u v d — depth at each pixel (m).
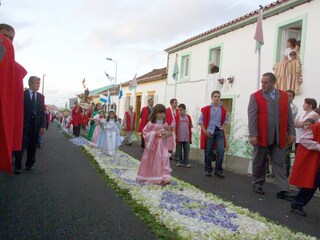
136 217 5.16
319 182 5.81
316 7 11.69
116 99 37.31
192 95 19.97
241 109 15.30
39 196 6.15
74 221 4.86
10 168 2.89
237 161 13.40
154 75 27.53
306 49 11.92
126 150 15.30
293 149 9.84
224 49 16.92
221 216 5.36
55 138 20.39
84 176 8.26
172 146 9.45
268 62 13.87
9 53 2.85
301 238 4.63
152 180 7.56
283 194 7.12
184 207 5.75
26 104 8.41
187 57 21.39
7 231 4.35
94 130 15.39
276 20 13.55
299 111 11.98
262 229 4.86
